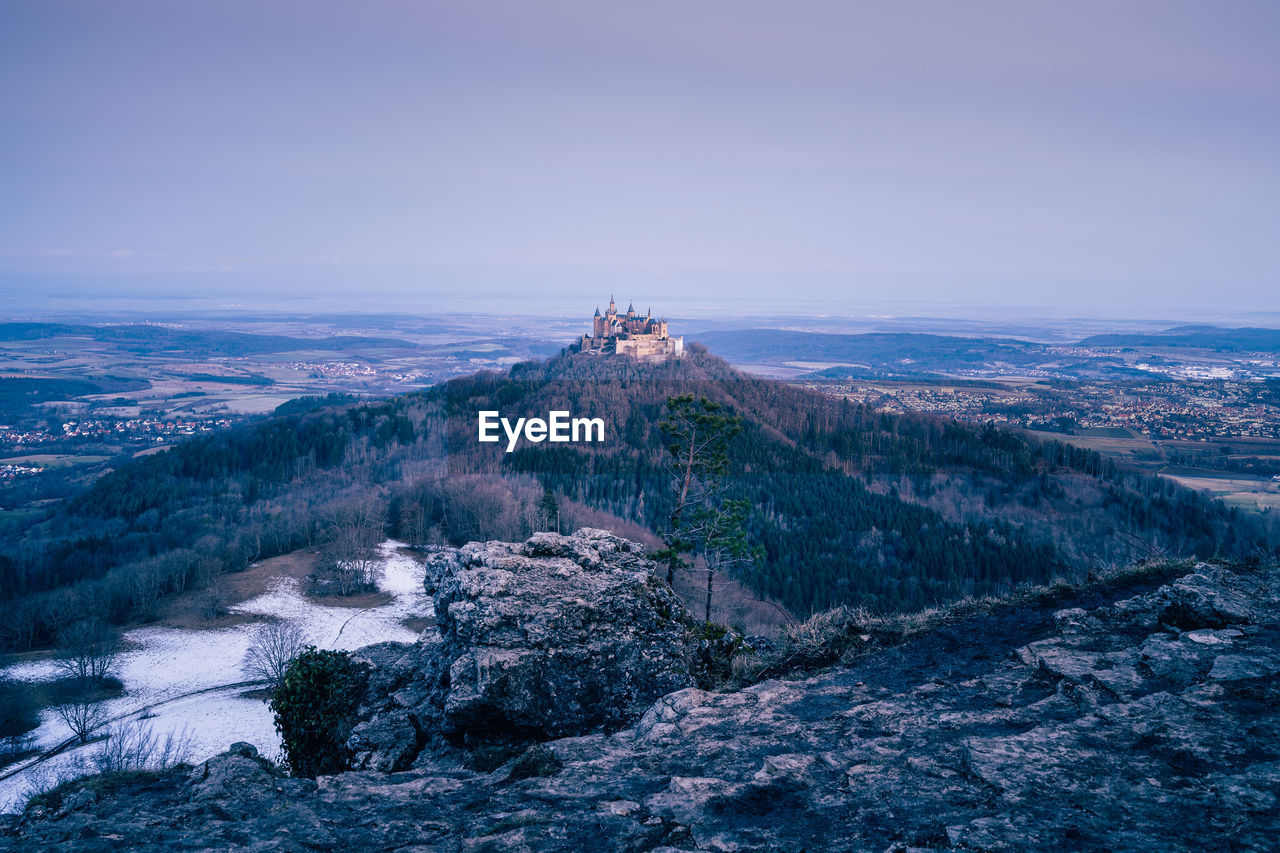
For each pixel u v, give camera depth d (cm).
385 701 1555
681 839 673
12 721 5462
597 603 1575
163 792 983
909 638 1283
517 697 1303
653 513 10250
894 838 629
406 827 761
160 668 6694
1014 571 8200
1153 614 1193
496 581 1573
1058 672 998
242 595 8588
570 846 676
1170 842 566
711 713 1056
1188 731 764
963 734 855
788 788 761
